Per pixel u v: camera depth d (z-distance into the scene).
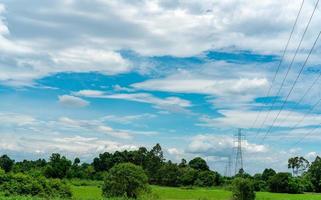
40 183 111.94
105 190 121.69
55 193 112.38
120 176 120.94
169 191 175.12
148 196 123.12
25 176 110.25
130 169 122.00
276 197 155.25
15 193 104.38
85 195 125.50
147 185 123.62
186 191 177.62
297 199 141.50
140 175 122.06
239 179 126.75
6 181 108.38
